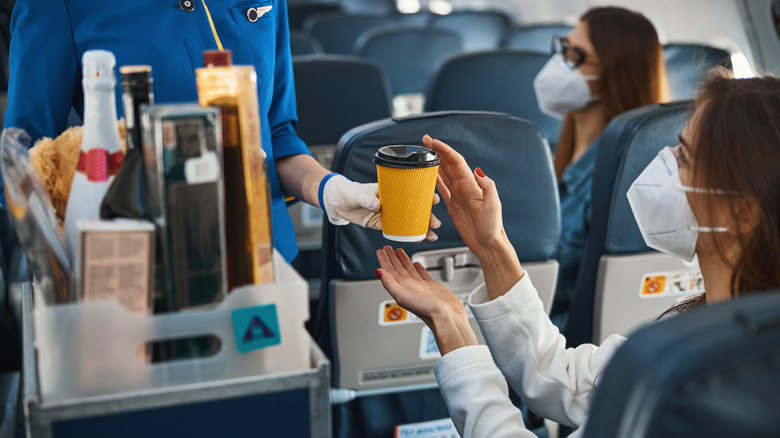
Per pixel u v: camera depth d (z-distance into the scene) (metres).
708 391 0.54
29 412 0.75
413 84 4.52
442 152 1.17
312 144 2.78
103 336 0.77
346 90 2.77
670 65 3.26
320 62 2.75
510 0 7.06
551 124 3.14
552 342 1.24
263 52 1.38
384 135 1.52
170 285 0.79
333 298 1.60
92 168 0.84
